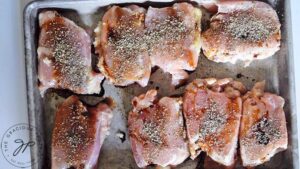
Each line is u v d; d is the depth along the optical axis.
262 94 0.72
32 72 0.72
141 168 0.74
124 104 0.75
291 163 0.71
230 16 0.72
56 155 0.72
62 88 0.74
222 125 0.71
